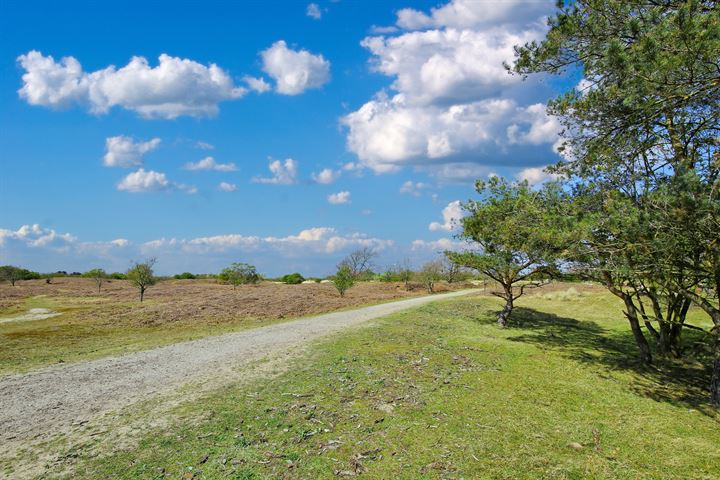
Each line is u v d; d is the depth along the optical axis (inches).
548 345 609.0
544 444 278.1
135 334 759.7
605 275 484.1
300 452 252.4
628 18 316.5
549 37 366.6
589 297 1182.3
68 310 1129.4
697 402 384.2
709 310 353.7
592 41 342.3
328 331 690.8
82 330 798.5
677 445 288.2
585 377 447.2
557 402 362.3
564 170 461.7
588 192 429.4
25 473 231.1
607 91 326.0
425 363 472.1
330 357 491.8
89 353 557.9
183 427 289.4
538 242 461.7
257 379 404.8
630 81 293.4
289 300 1252.5
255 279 1860.2
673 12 286.4
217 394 360.5
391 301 1283.2
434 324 773.3
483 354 533.0
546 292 1375.5
